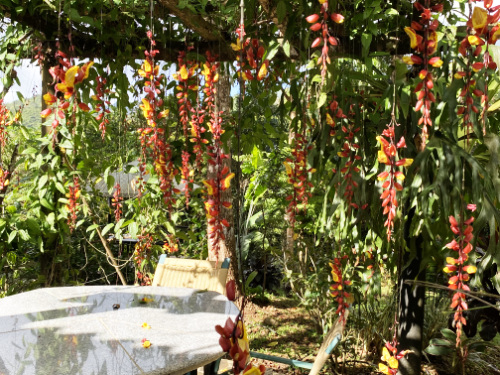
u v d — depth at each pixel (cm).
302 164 167
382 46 189
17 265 279
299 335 351
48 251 263
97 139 305
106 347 135
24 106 265
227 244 394
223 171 123
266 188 364
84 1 209
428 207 164
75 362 123
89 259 343
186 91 212
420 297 208
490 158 181
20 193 265
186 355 129
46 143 241
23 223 248
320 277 300
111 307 177
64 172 246
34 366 120
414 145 185
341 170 164
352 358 286
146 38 227
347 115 187
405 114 158
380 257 227
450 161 168
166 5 186
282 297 459
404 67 145
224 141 234
